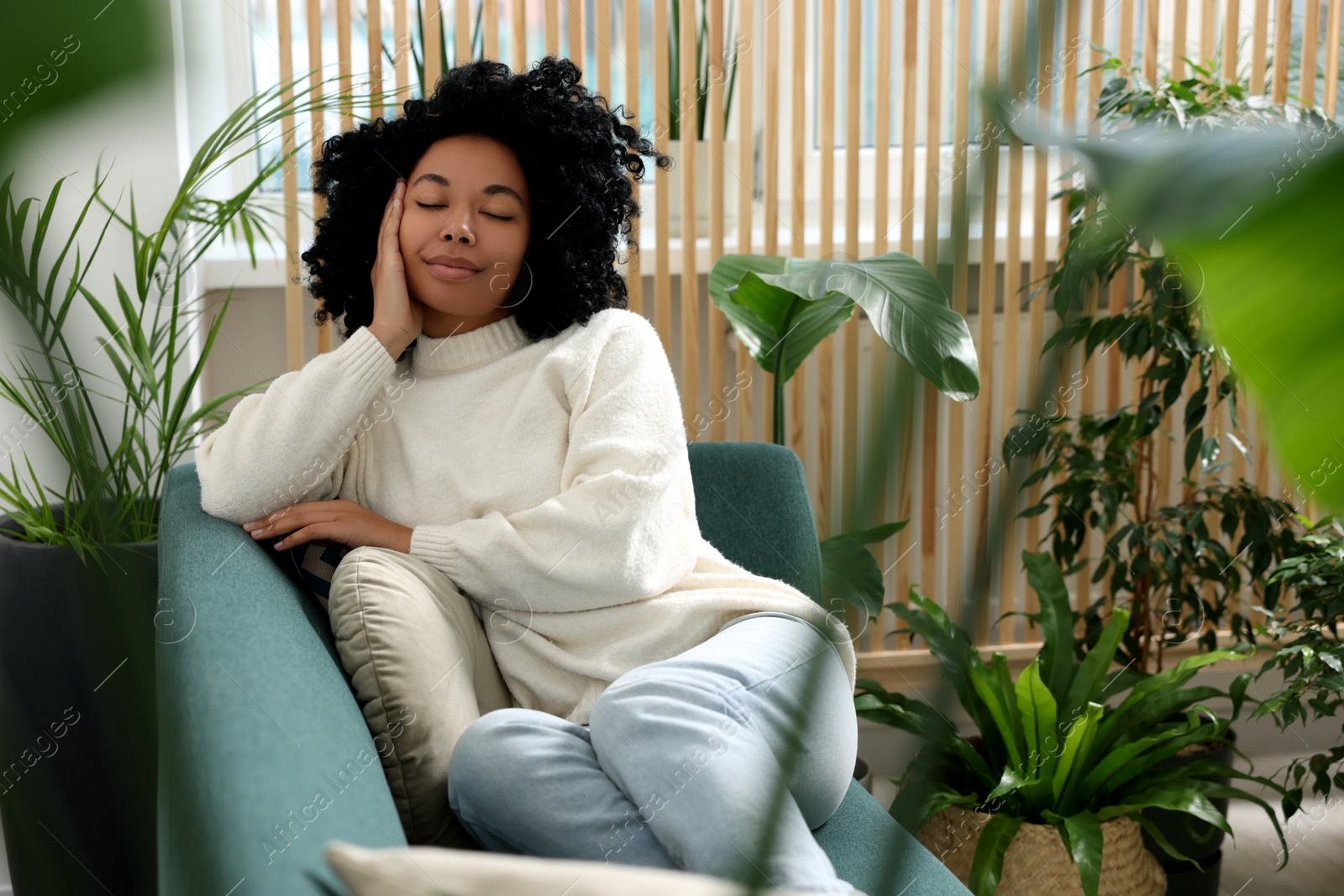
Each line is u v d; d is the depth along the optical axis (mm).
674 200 2312
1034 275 2127
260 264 2088
